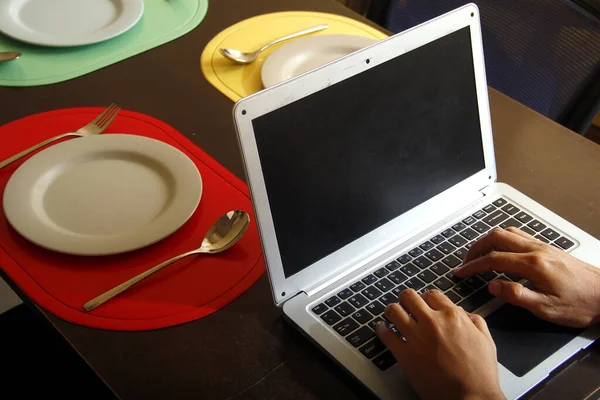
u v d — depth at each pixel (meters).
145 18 1.21
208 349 0.71
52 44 1.09
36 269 0.76
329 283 0.78
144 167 0.90
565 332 0.76
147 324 0.72
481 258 0.80
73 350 0.70
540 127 1.08
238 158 0.95
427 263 0.83
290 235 0.74
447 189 0.91
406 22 1.40
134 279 0.75
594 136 2.31
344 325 0.73
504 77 1.33
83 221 0.81
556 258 0.79
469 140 0.91
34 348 1.26
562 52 1.21
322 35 1.16
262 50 1.15
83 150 0.89
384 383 0.68
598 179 1.00
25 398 1.17
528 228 0.90
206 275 0.78
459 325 0.70
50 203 0.83
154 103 1.04
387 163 0.82
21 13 1.15
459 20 0.85
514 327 0.76
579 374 0.74
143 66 1.11
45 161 0.87
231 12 1.25
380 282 0.79
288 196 0.73
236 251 0.81
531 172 1.00
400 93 0.81
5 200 0.81
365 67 0.76
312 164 0.74
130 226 0.81
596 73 1.16
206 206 0.87
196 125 1.00
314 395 0.68
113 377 0.67
